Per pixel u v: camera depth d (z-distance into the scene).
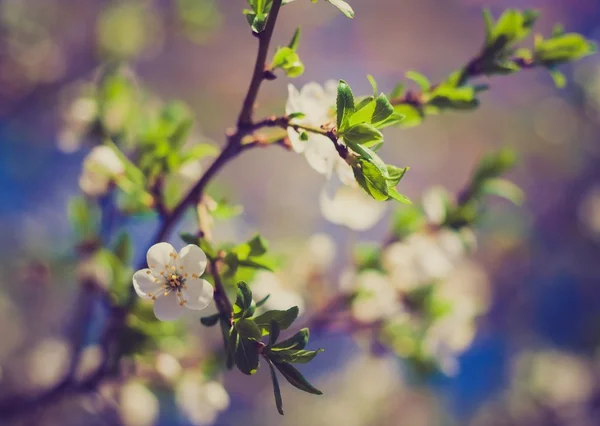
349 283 0.63
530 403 1.46
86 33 1.25
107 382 0.62
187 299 0.50
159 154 0.57
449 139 1.66
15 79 1.19
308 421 1.43
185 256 0.51
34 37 1.16
